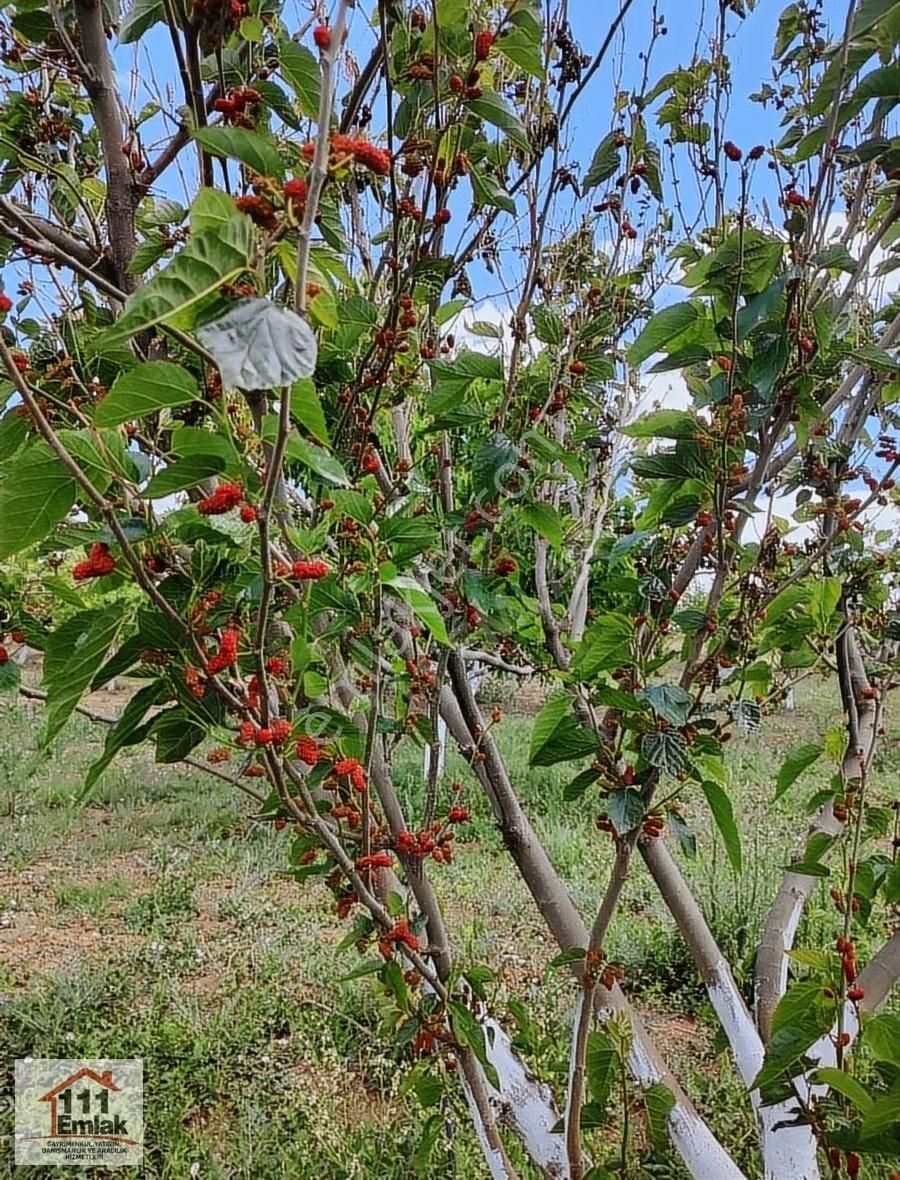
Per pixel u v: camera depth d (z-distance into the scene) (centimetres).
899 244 212
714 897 460
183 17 113
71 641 112
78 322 183
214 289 77
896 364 138
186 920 495
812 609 183
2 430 128
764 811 595
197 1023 377
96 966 441
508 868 570
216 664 111
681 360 145
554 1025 347
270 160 92
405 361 177
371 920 171
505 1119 203
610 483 303
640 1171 201
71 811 656
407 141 151
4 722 927
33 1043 369
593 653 142
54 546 114
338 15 81
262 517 96
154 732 126
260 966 430
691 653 146
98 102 142
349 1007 390
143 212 173
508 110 148
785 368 132
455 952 418
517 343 181
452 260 177
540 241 185
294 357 75
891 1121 125
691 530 206
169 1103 323
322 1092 325
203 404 99
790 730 859
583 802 703
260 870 564
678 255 169
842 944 157
